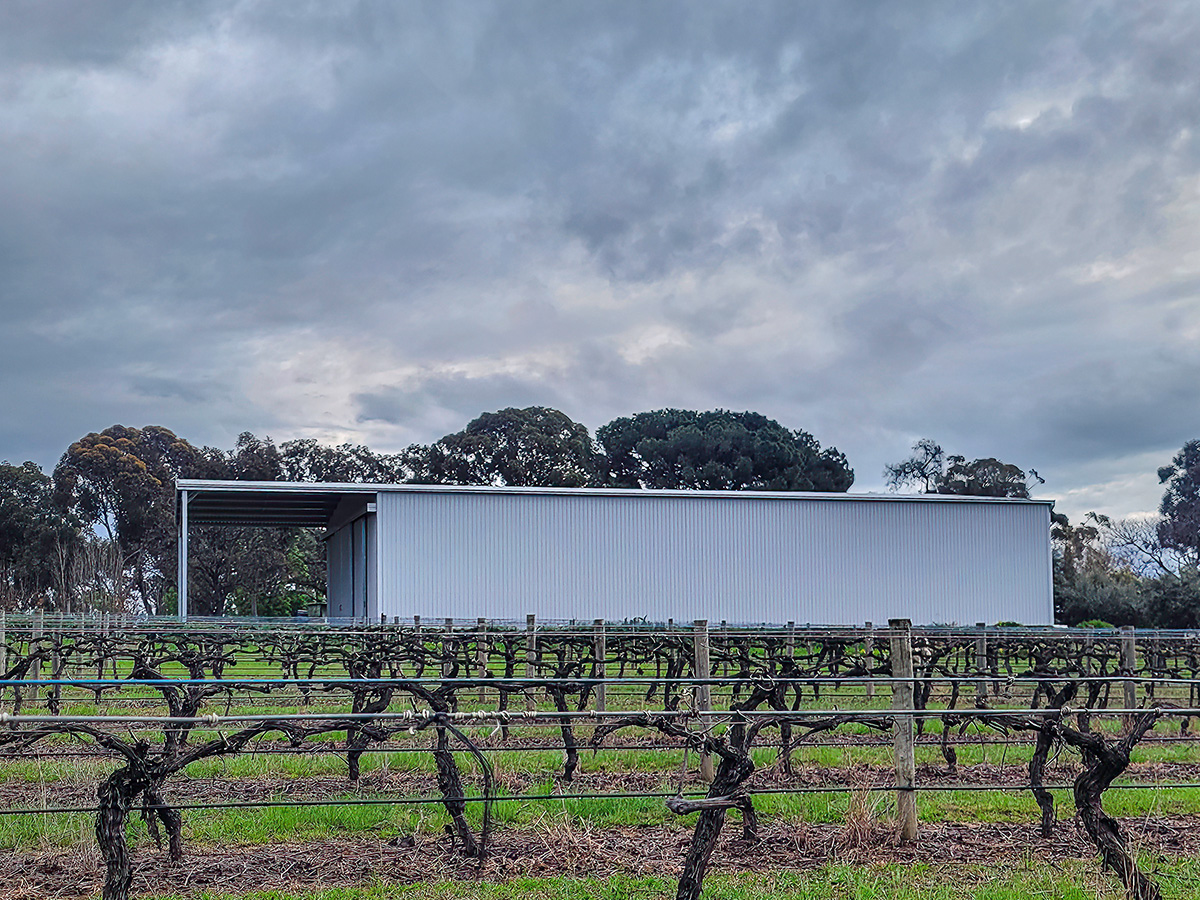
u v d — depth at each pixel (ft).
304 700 53.36
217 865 23.98
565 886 22.45
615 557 123.54
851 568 129.08
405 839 25.93
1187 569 150.82
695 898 20.01
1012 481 219.20
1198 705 57.62
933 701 57.52
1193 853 25.53
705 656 34.01
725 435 212.84
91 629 76.02
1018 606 133.08
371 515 121.39
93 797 30.63
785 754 29.63
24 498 184.34
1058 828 27.71
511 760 35.81
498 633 63.31
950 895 21.91
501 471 207.82
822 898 21.79
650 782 33.01
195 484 111.45
